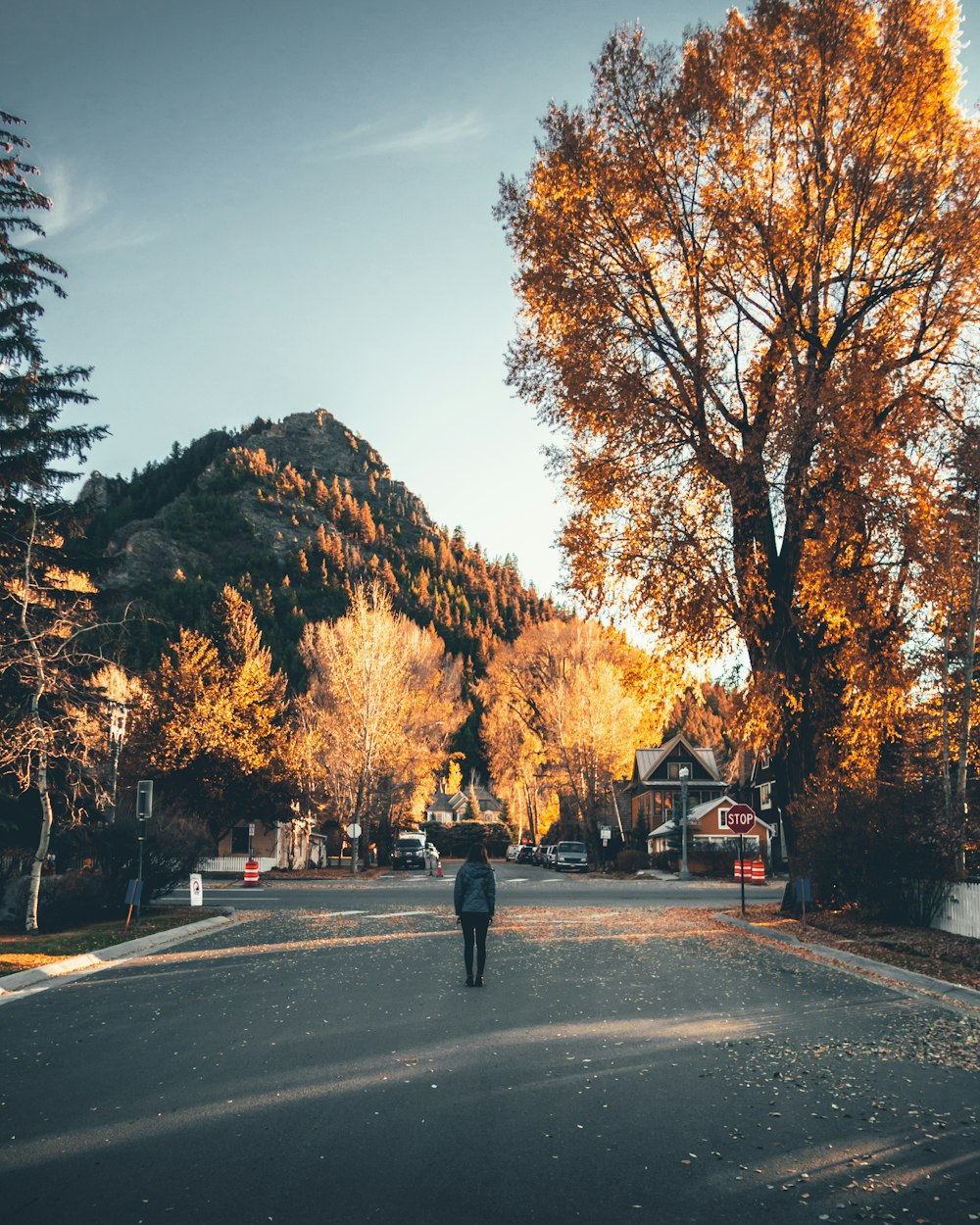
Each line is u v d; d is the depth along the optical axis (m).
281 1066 8.93
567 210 24.36
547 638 70.19
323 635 67.62
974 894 19.95
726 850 59.81
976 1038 10.61
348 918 26.64
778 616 24.39
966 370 23.28
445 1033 10.44
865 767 24.81
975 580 21.48
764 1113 7.46
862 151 23.41
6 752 21.16
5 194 24.12
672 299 25.16
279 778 53.44
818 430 21.67
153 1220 5.32
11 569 23.66
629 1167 6.19
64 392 24.97
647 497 23.45
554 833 93.12
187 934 22.97
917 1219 5.43
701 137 23.70
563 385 23.58
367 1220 5.32
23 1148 6.60
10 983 14.50
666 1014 11.71
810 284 24.70
